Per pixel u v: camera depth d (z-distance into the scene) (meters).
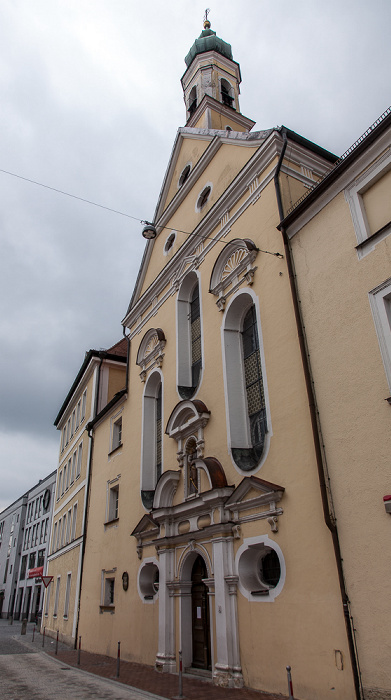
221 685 10.63
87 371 29.62
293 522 9.85
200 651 12.89
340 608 8.38
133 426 20.00
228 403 12.98
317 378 9.84
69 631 23.61
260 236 13.05
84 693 10.79
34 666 15.84
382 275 8.84
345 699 7.91
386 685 7.28
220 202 15.25
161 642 13.91
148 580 16.47
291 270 11.16
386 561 7.68
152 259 21.52
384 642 7.45
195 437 14.22
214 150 17.09
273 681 9.52
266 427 11.95
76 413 32.28
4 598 64.38
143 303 20.83
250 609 10.55
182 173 20.39
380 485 8.04
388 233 8.91
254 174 14.01
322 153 13.77
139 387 20.09
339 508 8.73
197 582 13.59
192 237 16.73
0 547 71.94
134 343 21.48
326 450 9.25
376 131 9.22
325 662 8.44
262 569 11.12
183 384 16.38
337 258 9.93
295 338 10.91
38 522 57.72
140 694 10.52
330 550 8.85
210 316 14.79
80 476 27.33
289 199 12.69
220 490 11.95
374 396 8.48
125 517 18.94
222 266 14.72
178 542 14.10
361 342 8.97
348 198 9.94
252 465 11.90
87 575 22.38
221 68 23.62
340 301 9.64
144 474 18.11
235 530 11.48
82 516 25.14
